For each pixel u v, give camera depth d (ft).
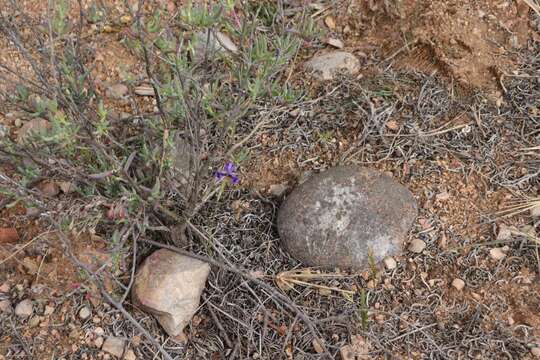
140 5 3.59
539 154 4.08
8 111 4.00
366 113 4.19
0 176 3.43
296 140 4.14
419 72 4.36
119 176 3.49
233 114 3.57
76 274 3.70
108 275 3.69
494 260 3.83
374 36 4.54
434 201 3.97
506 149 4.12
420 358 3.62
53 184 3.83
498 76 4.31
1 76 3.64
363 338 3.65
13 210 3.85
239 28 3.75
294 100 3.92
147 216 3.60
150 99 4.18
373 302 3.74
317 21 4.55
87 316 3.65
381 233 3.75
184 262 3.68
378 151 4.11
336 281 3.76
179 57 3.43
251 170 4.07
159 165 3.58
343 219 3.74
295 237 3.78
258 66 3.68
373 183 3.83
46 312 3.64
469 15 4.46
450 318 3.71
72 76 3.59
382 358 3.62
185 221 3.69
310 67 4.37
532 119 4.17
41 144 3.52
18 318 3.64
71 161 3.59
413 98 4.27
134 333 3.64
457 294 3.76
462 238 3.89
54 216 3.64
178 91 3.39
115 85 4.19
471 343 3.63
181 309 3.62
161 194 3.56
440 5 4.47
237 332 3.67
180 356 3.64
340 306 3.72
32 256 3.75
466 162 4.08
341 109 4.23
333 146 4.13
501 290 3.76
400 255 3.81
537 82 4.29
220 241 3.86
